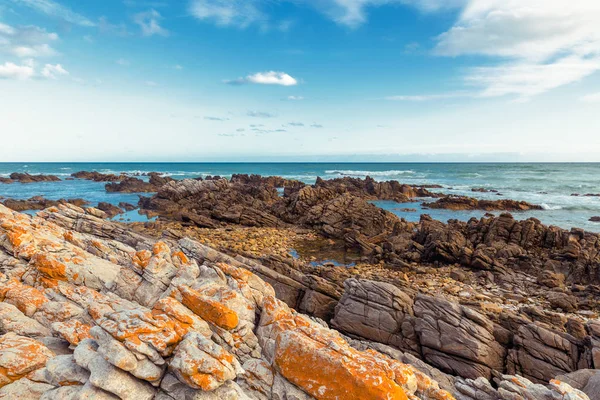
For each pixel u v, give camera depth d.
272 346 9.54
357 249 39.78
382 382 7.51
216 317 9.45
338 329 17.75
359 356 8.22
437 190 99.94
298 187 81.44
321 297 20.41
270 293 12.83
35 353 7.63
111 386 6.62
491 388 10.67
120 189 89.00
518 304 24.83
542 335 15.23
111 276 13.80
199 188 75.75
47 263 12.68
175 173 185.50
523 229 37.69
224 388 7.18
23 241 14.64
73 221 27.50
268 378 8.36
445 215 61.97
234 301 10.69
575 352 14.60
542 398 9.54
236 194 64.25
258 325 10.74
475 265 32.38
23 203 58.41
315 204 57.22
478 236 39.53
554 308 24.06
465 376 14.77
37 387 7.04
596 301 24.44
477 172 175.00
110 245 19.52
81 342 7.49
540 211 63.59
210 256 20.77
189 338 7.51
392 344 16.61
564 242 35.56
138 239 25.53
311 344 8.27
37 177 119.19
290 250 39.94
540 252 35.31
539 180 123.31
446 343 15.41
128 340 7.02
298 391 8.01
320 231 47.25
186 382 6.91
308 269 25.16
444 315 16.22
